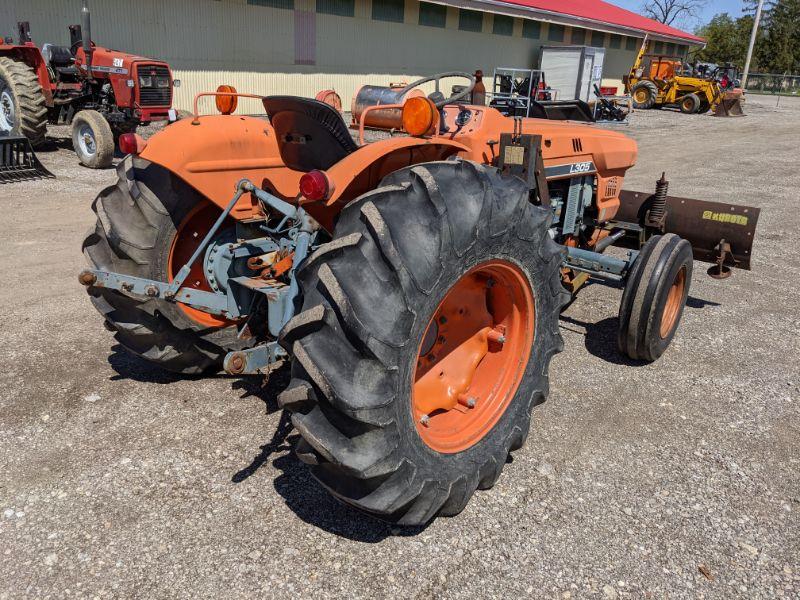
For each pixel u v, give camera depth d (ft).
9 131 32.89
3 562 7.22
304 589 7.02
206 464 9.02
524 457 9.61
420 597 6.98
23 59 33.37
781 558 7.80
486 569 7.42
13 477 8.62
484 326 8.94
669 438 10.27
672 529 8.21
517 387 8.82
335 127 8.22
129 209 9.98
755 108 102.53
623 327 12.24
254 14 53.62
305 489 8.59
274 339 9.90
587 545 7.86
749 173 39.63
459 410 8.64
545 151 12.50
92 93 33.22
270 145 10.43
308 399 6.56
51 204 23.67
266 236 10.79
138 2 46.55
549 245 8.85
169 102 33.60
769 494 8.98
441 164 7.60
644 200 16.08
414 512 7.28
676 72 87.10
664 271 11.89
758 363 13.17
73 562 7.25
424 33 69.92
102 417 10.08
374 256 6.61
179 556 7.39
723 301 16.97
